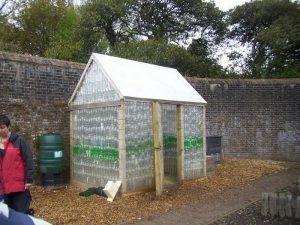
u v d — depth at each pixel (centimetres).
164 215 758
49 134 1023
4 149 564
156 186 920
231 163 1486
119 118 897
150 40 2500
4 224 208
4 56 995
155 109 946
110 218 733
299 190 997
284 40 2806
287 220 720
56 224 688
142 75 1066
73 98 1064
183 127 1082
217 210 802
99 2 2836
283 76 2691
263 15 3134
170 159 1136
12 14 2502
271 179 1188
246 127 1680
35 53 2477
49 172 998
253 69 3073
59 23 2520
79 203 845
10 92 1005
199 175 1148
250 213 773
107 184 890
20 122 1023
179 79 1217
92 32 2692
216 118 1653
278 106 1684
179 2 3031
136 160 926
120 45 2438
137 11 3028
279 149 1672
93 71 995
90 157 997
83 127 1025
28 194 582
